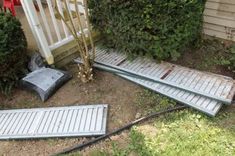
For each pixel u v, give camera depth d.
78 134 2.76
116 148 2.62
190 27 3.36
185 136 2.64
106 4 3.35
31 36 4.01
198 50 3.84
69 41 3.73
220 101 2.89
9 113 3.13
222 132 2.66
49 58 3.51
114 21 3.44
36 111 3.11
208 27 3.95
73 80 3.51
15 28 3.23
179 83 3.17
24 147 2.74
